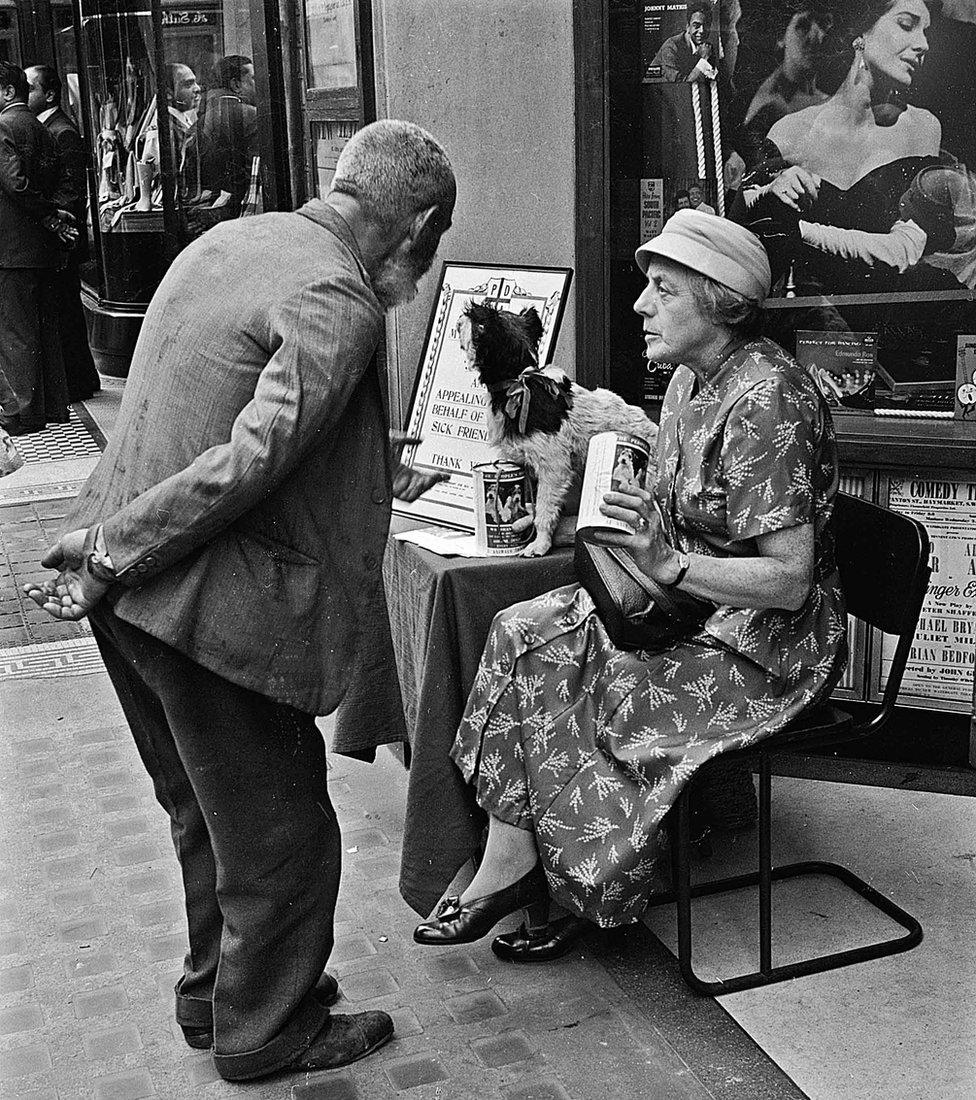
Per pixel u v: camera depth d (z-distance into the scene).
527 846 2.82
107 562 2.20
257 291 2.21
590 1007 2.74
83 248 8.83
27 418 8.02
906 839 3.38
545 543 2.99
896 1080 2.48
